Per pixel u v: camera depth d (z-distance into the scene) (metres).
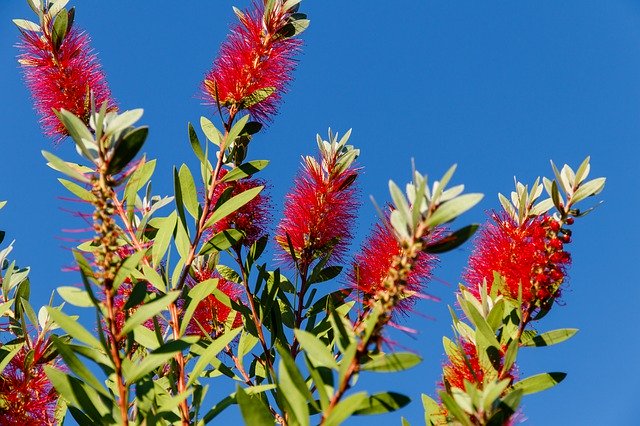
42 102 1.93
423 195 1.66
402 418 1.76
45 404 1.84
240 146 1.96
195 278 1.96
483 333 1.79
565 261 1.81
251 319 1.92
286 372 1.69
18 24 1.94
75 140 1.68
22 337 1.87
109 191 1.68
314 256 1.97
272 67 1.94
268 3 1.94
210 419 1.77
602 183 1.82
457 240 1.66
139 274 1.86
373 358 1.69
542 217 1.85
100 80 1.94
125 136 1.67
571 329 1.80
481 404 1.71
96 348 1.73
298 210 1.96
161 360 1.71
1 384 1.83
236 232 1.93
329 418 1.66
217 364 1.90
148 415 1.73
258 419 1.68
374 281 1.84
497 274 1.82
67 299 1.71
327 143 1.97
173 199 1.92
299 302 1.95
